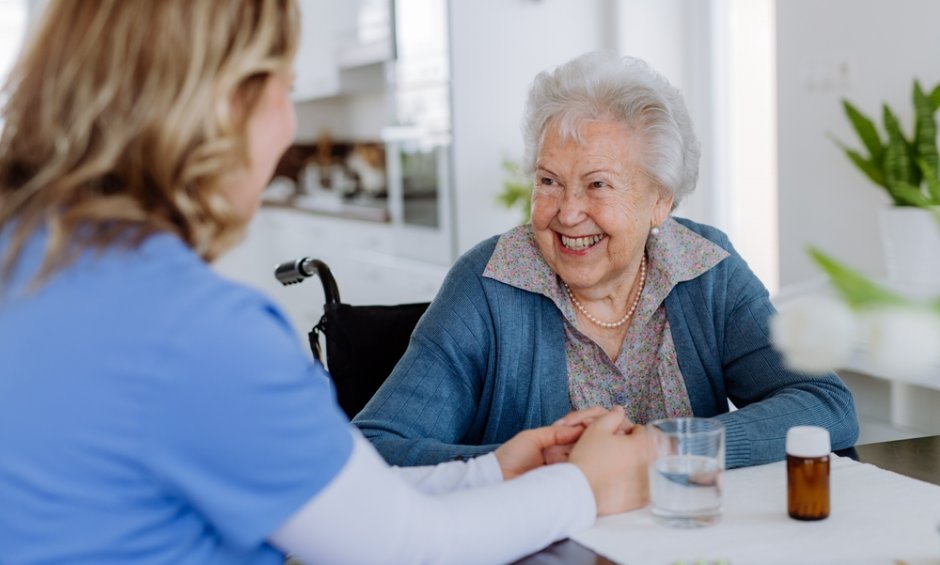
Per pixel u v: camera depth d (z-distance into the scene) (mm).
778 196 3279
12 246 749
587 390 1529
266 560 829
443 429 1474
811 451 1005
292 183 6316
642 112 1414
